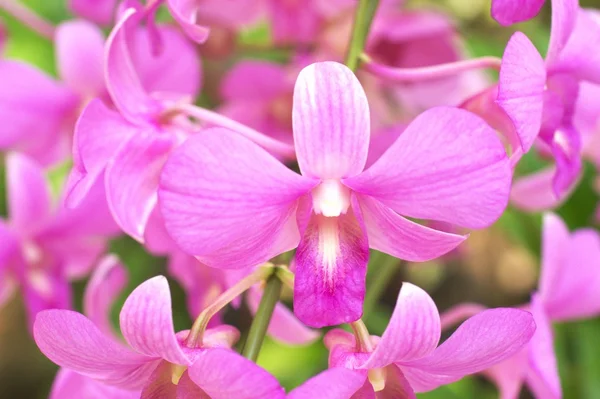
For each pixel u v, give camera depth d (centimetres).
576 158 37
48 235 50
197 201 32
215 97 59
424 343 33
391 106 54
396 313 32
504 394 42
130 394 40
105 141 36
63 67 50
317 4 50
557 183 37
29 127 50
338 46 50
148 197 37
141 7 38
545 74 35
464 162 33
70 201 36
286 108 52
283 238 34
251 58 58
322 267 34
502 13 35
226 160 32
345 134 33
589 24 37
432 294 68
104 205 50
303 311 33
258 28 60
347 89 33
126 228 37
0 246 49
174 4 36
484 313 33
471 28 61
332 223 34
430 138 32
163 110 38
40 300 50
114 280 44
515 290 67
